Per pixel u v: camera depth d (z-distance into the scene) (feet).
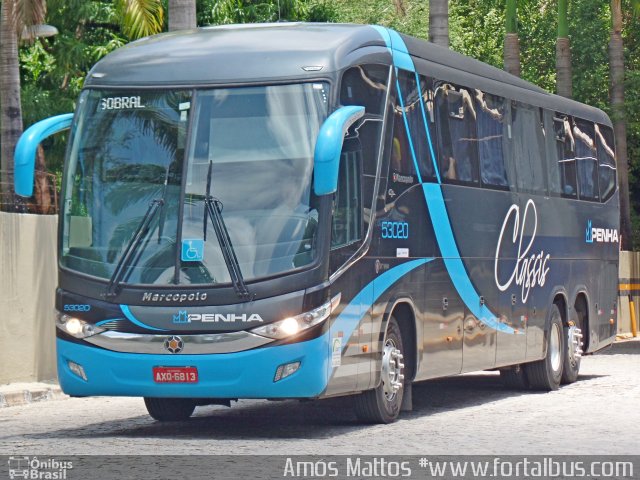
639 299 144.87
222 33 54.80
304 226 50.19
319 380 50.29
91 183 52.29
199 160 51.13
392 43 58.03
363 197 53.78
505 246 70.64
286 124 51.03
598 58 172.14
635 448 48.49
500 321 69.67
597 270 87.56
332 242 51.06
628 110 152.05
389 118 56.44
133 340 50.65
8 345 73.10
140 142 51.96
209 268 50.19
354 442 50.01
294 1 142.00
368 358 54.34
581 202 84.58
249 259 50.03
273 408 66.69
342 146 52.26
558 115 81.61
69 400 71.72
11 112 95.81
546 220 77.56
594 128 89.25
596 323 87.04
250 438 51.70
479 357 66.69
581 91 171.32
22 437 52.29
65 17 129.08
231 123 51.31
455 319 63.52
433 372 61.05
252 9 138.62
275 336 49.65
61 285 52.13
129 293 50.75
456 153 64.23
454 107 64.54
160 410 59.11
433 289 60.90
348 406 67.56
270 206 50.42
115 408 66.90
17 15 92.53
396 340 57.88
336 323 51.31
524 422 58.03
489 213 68.23
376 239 54.85
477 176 66.90
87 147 52.65
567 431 54.24
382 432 53.78
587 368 94.48
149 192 51.29
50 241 77.41
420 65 60.49
